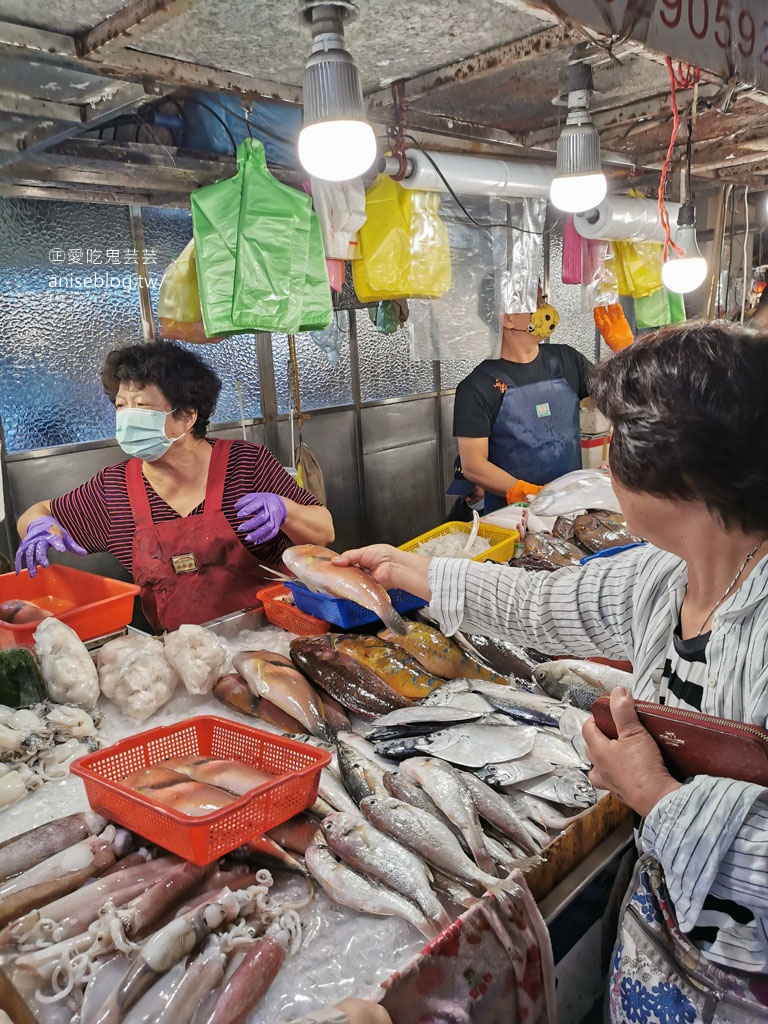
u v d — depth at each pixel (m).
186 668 1.75
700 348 0.96
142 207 3.76
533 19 2.10
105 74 2.14
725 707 1.04
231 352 4.32
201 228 2.54
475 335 3.72
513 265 3.70
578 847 1.33
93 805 1.31
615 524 2.79
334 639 1.91
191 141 3.23
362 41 2.26
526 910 1.17
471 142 3.36
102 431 3.83
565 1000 1.30
